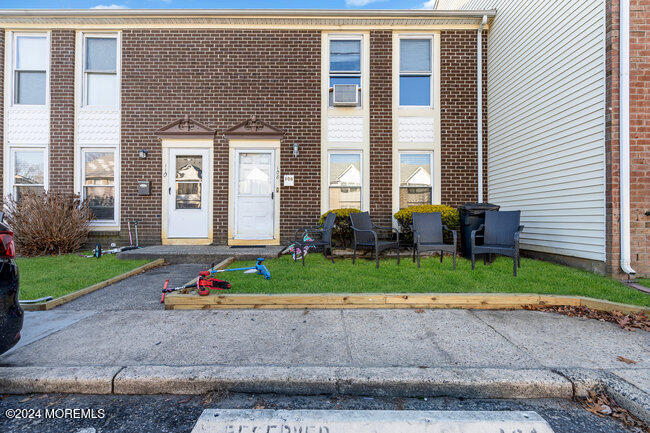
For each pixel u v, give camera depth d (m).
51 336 2.90
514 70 6.45
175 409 2.06
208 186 7.29
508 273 4.65
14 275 2.29
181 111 7.27
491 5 7.43
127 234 7.20
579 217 4.94
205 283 3.78
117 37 7.34
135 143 7.23
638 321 3.16
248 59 7.29
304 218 7.25
